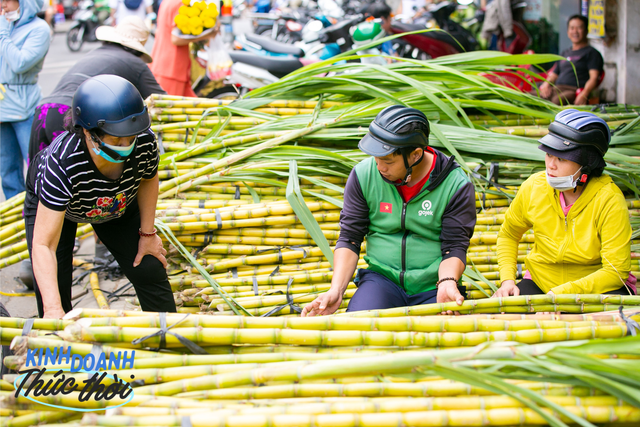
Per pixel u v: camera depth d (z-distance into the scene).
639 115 3.92
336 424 1.48
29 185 2.41
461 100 3.64
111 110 1.92
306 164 3.42
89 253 4.22
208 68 5.84
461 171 2.23
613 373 1.53
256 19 11.26
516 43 7.11
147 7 11.72
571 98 5.88
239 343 1.72
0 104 4.55
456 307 2.00
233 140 3.58
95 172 2.14
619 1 6.11
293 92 3.95
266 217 3.15
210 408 1.55
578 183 2.24
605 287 2.23
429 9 8.00
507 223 2.55
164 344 1.71
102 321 1.71
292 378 1.57
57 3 16.30
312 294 2.95
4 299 3.60
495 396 1.56
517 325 1.78
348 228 2.33
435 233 2.27
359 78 3.83
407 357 1.54
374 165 2.25
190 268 3.11
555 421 1.43
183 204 3.29
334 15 9.25
